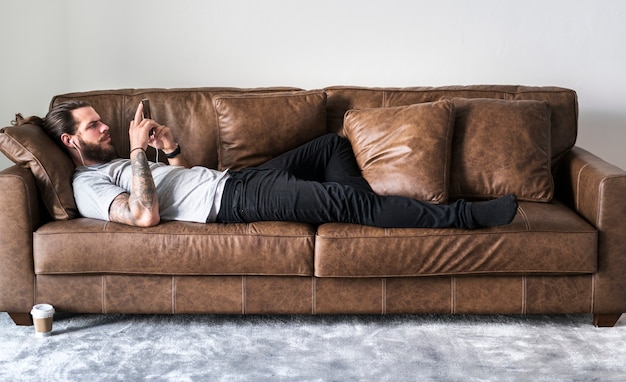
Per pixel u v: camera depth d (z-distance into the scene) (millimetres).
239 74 4066
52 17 3990
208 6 3996
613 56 4039
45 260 2996
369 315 3232
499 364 2771
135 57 4035
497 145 3373
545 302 3037
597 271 3018
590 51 4035
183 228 3023
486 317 3203
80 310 3066
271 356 2844
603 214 2996
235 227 3045
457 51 4039
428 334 3033
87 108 3301
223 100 3520
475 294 3039
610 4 3992
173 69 4051
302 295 3049
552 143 3549
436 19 4016
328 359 2816
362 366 2760
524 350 2885
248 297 3051
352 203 3062
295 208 3078
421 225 3018
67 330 3080
